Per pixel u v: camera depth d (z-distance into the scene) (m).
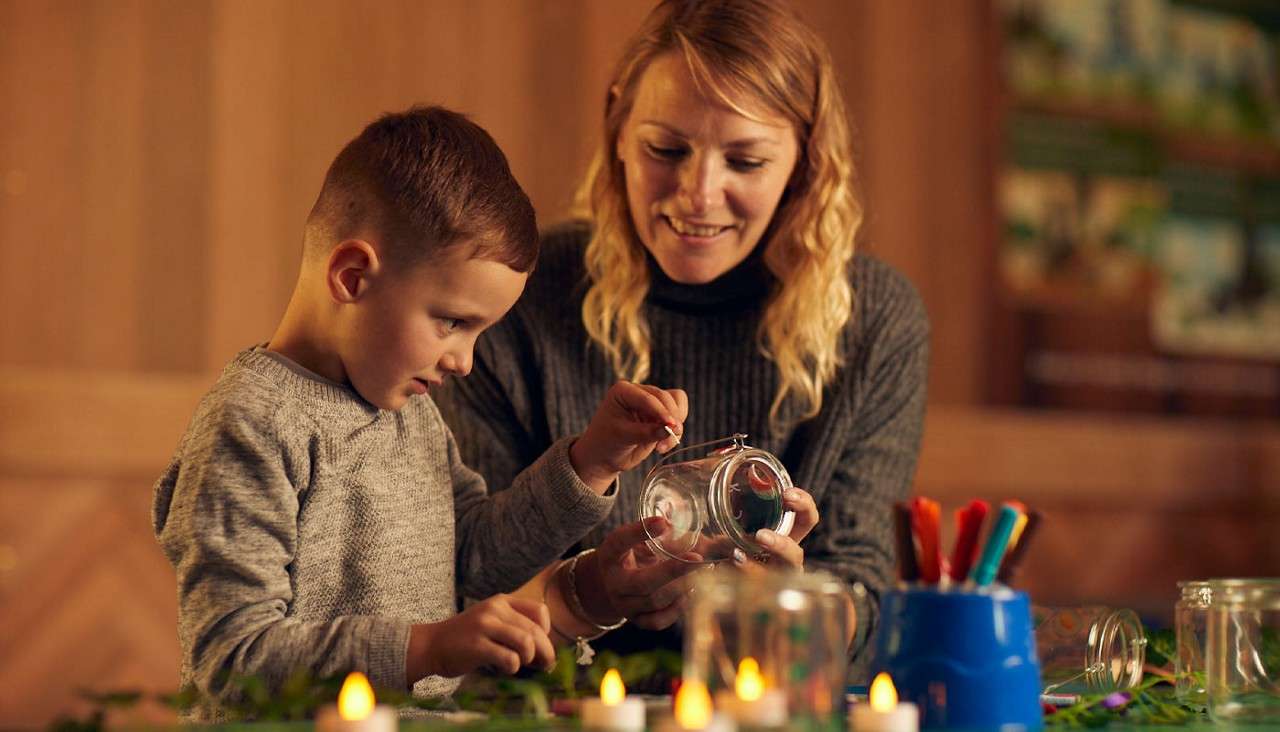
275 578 1.03
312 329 1.12
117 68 3.17
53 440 3.08
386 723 0.77
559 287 1.50
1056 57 3.95
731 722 0.76
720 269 1.39
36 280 3.11
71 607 3.07
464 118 1.17
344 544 1.12
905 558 0.90
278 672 0.96
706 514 1.16
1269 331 4.16
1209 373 4.09
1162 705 0.96
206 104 3.23
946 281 3.83
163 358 3.19
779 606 0.80
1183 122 4.07
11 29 3.09
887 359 1.53
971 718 0.85
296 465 1.07
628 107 1.41
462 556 1.26
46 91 3.12
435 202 1.07
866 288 1.54
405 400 1.14
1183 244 4.07
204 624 0.99
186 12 3.22
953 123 3.85
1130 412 4.00
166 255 3.20
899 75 3.80
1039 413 3.91
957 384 3.83
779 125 1.36
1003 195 3.89
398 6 3.38
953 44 3.86
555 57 3.52
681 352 1.49
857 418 1.51
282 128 3.29
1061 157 3.95
